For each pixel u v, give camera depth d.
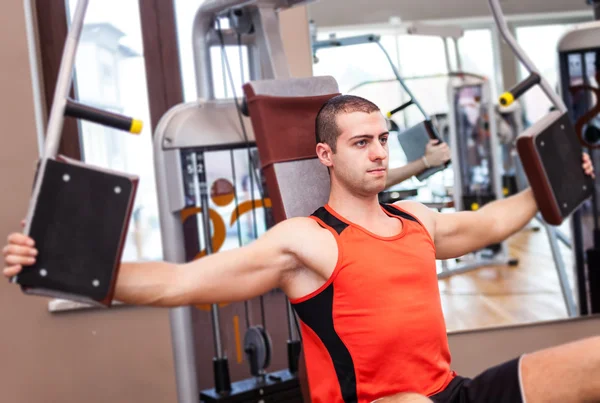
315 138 1.75
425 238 1.62
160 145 2.21
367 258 1.52
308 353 1.58
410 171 2.41
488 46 2.80
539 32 2.83
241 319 2.57
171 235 2.22
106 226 1.33
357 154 1.55
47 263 1.31
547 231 2.86
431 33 2.76
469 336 2.82
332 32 2.72
